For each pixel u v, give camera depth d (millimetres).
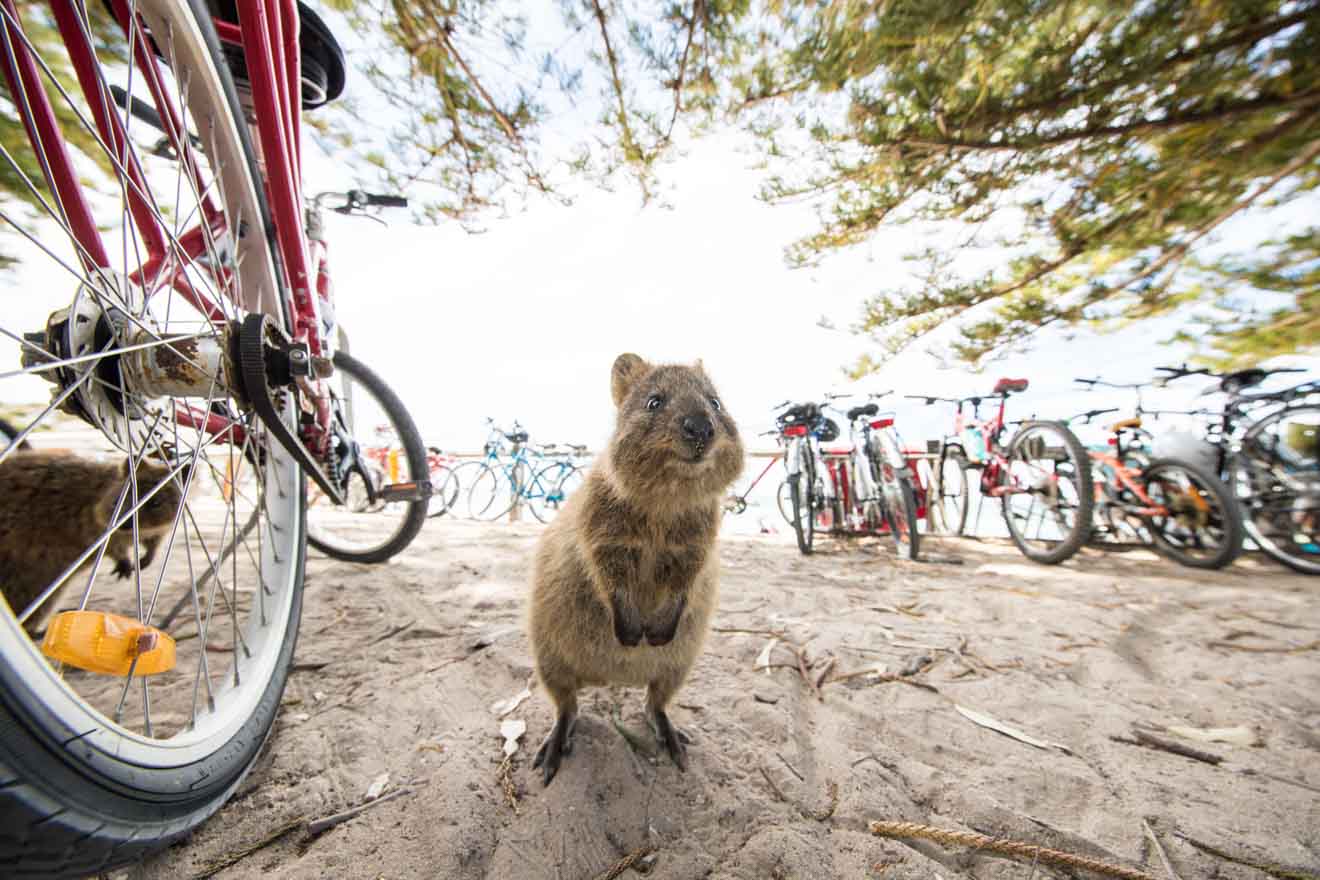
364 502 2080
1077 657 1577
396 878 773
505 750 1088
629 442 1130
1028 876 813
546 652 1143
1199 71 2016
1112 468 3018
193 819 748
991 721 1225
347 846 826
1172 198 2428
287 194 1192
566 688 1146
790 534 4098
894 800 963
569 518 1238
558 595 1170
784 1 2170
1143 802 963
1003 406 3320
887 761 1075
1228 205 2412
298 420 1242
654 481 1105
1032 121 2305
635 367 1416
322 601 1812
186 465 1045
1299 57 1896
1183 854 848
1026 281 3018
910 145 2492
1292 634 1772
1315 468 2582
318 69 1469
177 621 1548
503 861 826
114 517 784
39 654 546
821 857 835
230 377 866
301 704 1209
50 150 862
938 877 807
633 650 1145
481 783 971
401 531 2119
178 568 2023
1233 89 2043
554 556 1215
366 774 990
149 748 665
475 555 2545
